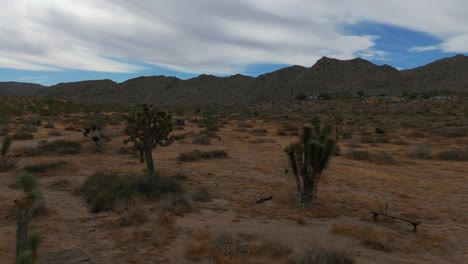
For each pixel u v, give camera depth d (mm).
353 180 15062
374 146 27125
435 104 85000
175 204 10336
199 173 15695
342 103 107625
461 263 7148
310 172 10812
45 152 20078
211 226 8867
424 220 9930
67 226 8758
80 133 31719
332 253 6977
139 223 8914
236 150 23969
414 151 22594
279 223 9297
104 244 7688
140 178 12328
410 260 7156
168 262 6871
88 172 15297
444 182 15117
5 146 15398
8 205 10102
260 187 13359
